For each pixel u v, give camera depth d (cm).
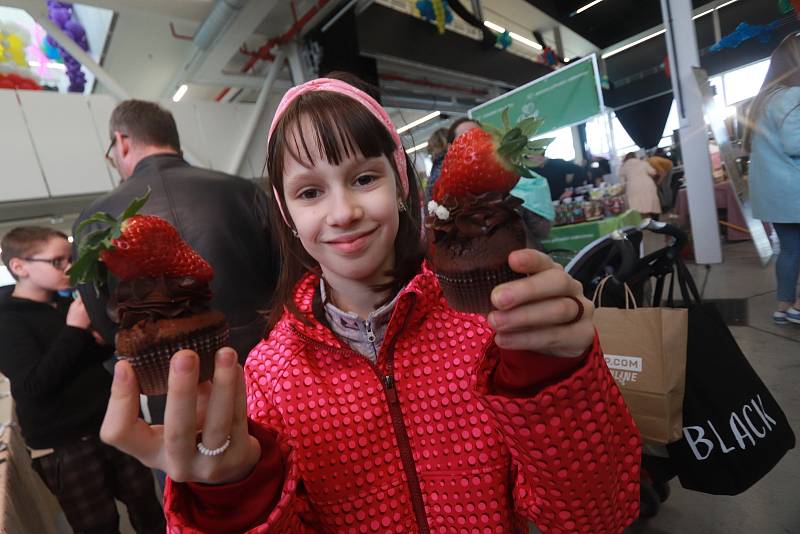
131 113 129
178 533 43
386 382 70
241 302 117
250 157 497
